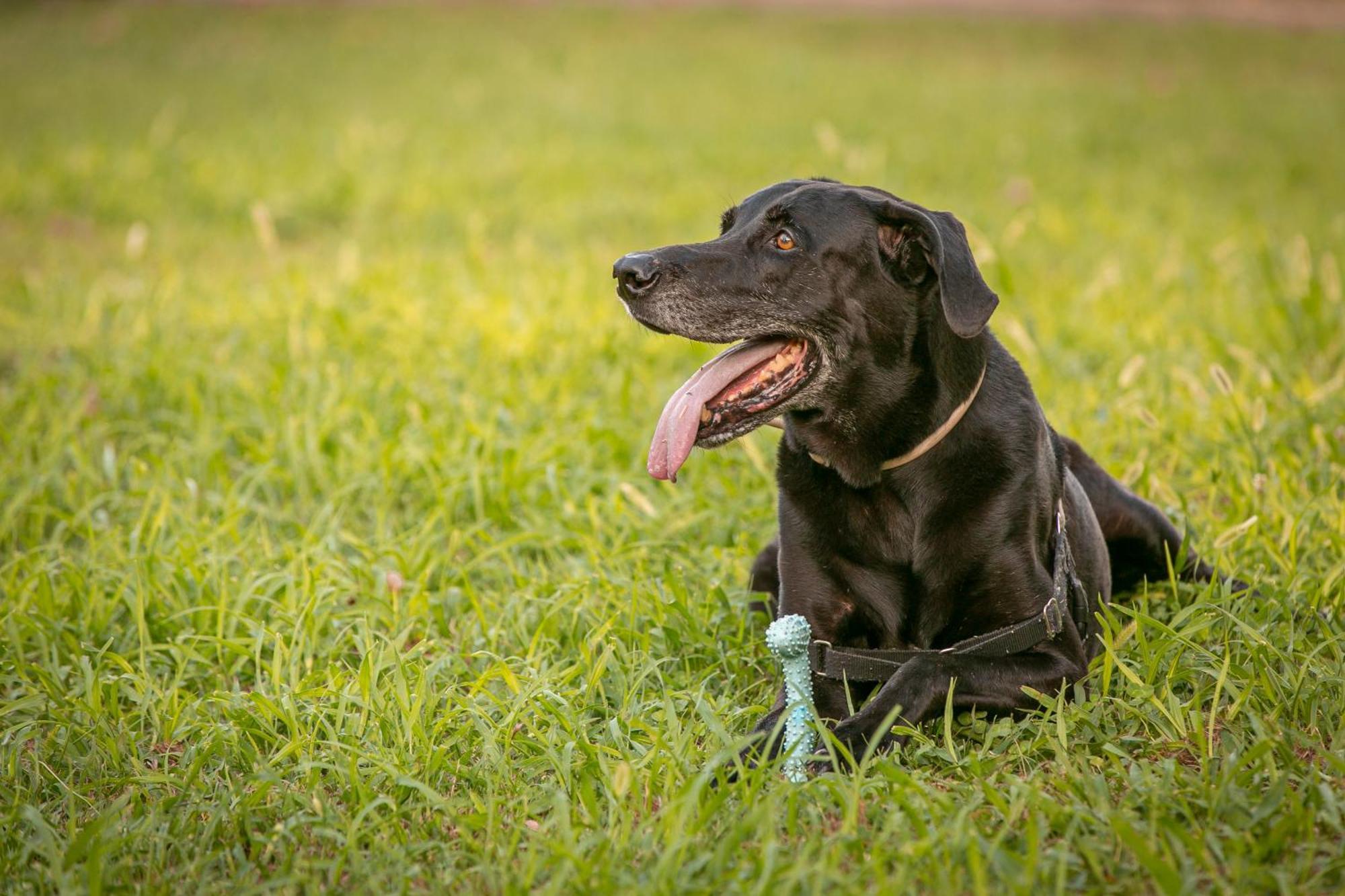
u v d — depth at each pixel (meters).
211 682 5.15
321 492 6.85
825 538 4.72
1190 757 4.21
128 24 31.06
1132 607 5.38
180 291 10.01
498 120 20.09
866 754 3.80
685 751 4.12
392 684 4.65
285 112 20.42
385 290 10.20
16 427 7.34
